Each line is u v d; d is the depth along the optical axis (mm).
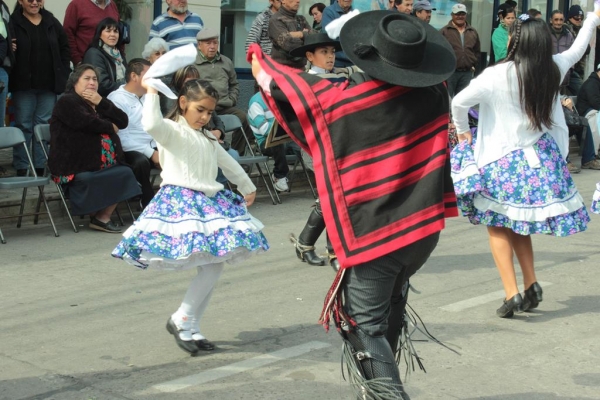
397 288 4906
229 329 7051
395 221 4465
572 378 6082
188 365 6234
